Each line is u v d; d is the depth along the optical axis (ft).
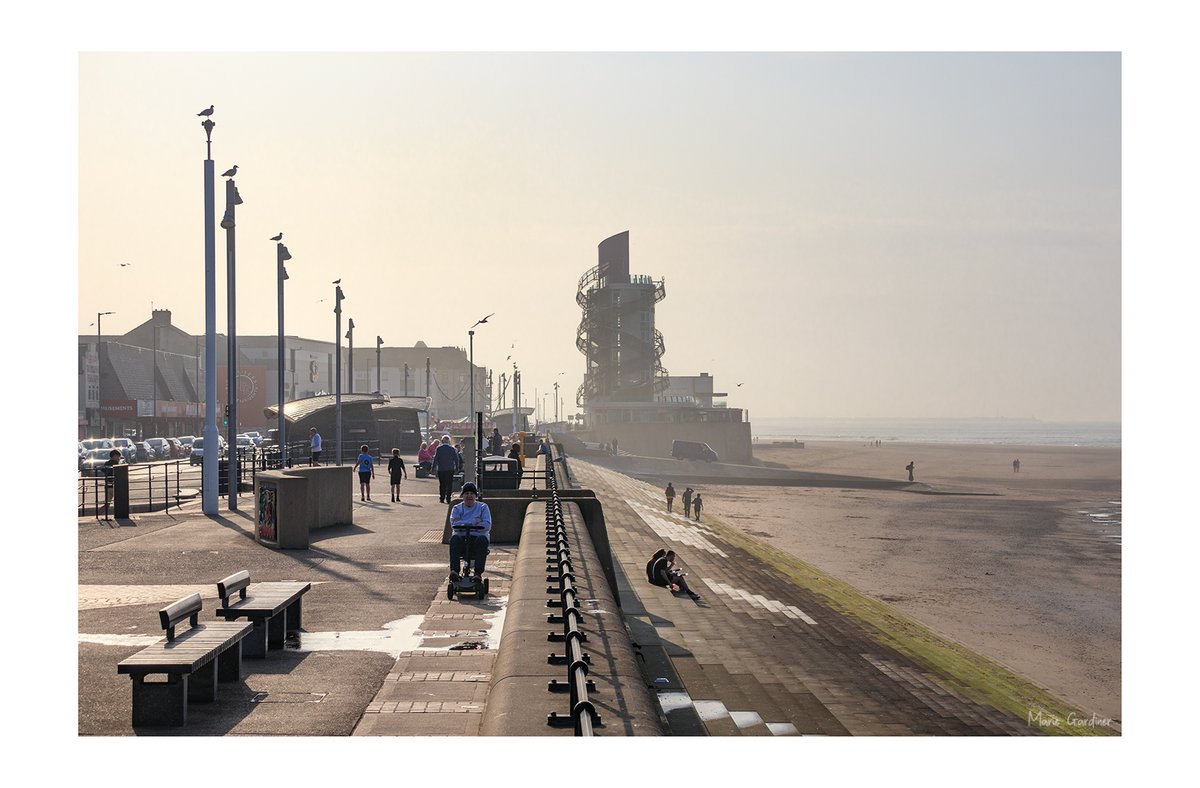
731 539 164.66
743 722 46.34
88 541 69.97
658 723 23.77
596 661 29.32
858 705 57.21
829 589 119.03
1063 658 96.63
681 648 65.36
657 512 179.42
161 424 305.32
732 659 64.03
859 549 180.34
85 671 34.73
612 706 24.97
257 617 36.70
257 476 69.51
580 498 71.36
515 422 315.37
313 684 33.53
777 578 119.14
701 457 415.23
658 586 91.86
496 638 40.45
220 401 359.66
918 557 170.71
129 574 56.24
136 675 28.86
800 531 208.74
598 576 43.50
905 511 255.09
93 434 268.82
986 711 63.05
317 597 49.52
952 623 113.91
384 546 67.72
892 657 78.59
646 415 476.13
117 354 283.59
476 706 31.24
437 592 50.90
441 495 97.71
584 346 489.26
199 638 31.73
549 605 36.55
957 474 434.30
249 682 33.71
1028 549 182.80
